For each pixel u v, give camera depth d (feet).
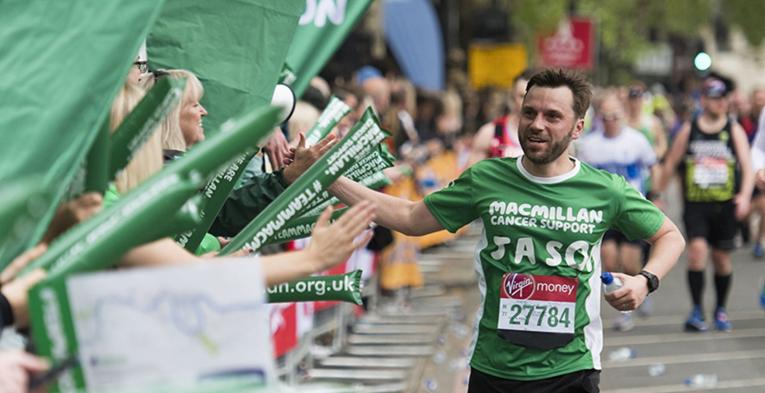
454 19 199.93
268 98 40.14
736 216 83.35
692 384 67.26
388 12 139.95
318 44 43.73
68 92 27.20
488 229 38.42
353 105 74.02
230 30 40.47
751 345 79.20
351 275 33.78
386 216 38.22
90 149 26.99
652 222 38.63
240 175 34.71
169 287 20.47
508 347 38.27
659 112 182.19
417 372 69.41
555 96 37.24
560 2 225.15
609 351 77.51
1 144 26.66
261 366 20.68
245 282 20.63
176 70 36.42
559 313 38.04
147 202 22.35
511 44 156.46
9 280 23.30
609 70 286.87
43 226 24.43
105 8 27.99
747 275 112.57
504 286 38.27
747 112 135.95
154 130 26.86
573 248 38.04
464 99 160.97
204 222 34.58
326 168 32.48
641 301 38.04
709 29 351.25
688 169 83.87
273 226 32.24
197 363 20.56
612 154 85.71
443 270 118.62
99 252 22.12
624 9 281.54
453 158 129.80
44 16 27.94
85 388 20.48
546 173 38.09
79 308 20.40
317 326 73.36
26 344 24.71
